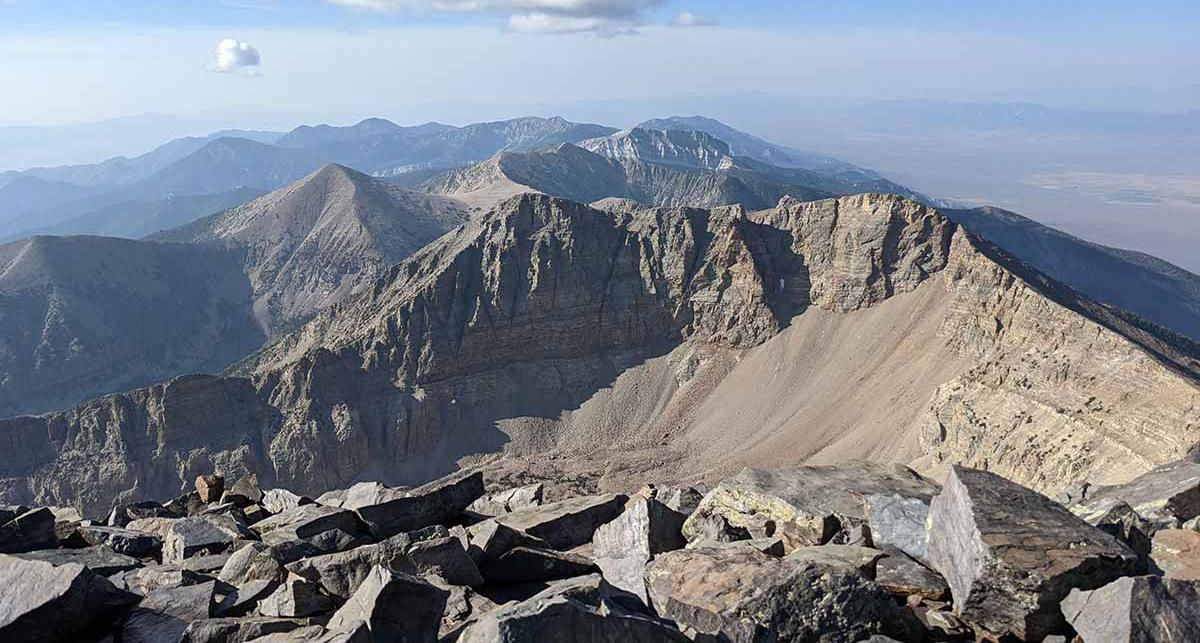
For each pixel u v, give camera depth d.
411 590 18.72
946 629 18.36
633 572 24.31
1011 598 17.50
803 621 17.73
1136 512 23.30
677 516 28.34
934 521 21.92
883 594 18.28
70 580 20.38
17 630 19.59
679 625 17.72
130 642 20.50
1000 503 19.59
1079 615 16.47
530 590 24.17
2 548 29.56
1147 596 15.55
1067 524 18.78
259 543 26.81
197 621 20.39
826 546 23.11
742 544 22.78
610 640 15.48
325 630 18.95
